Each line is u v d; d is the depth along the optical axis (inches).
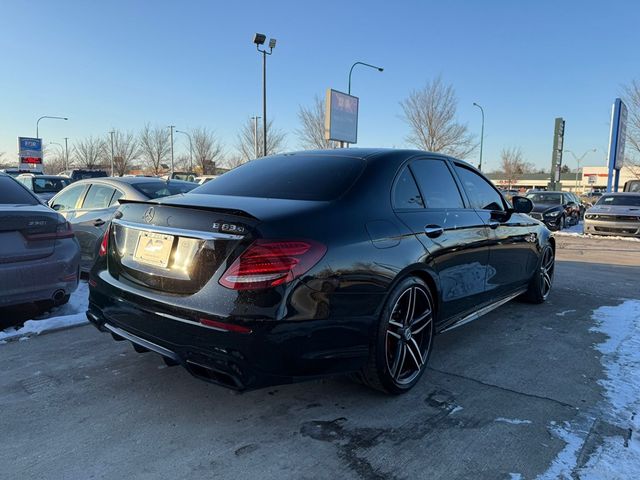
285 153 159.3
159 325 108.0
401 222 127.2
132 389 129.0
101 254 131.3
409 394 128.5
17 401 121.6
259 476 93.4
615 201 605.3
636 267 344.8
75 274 188.4
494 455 101.0
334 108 1172.5
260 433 108.7
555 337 176.6
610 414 118.6
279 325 97.7
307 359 102.3
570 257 402.3
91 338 166.4
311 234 104.7
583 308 218.4
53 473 93.6
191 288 104.2
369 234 116.1
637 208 577.3
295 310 99.3
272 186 129.2
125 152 2490.2
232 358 97.8
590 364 150.6
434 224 138.5
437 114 1473.9
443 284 141.3
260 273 97.7
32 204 190.9
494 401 125.0
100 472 94.0
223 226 102.3
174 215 112.0
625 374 143.0
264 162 152.4
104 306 124.6
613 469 96.1
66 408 118.5
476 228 159.8
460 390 131.4
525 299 225.8
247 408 119.8
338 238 108.6
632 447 104.1
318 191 122.7
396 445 104.3
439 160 159.3
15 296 169.0
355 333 110.5
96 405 120.2
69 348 157.1
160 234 112.8
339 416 116.4
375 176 129.8
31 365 143.4
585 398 127.2
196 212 108.2
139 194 251.6
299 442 105.1
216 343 98.7
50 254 178.7
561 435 108.7
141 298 111.8
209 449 102.1
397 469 96.0
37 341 163.0
